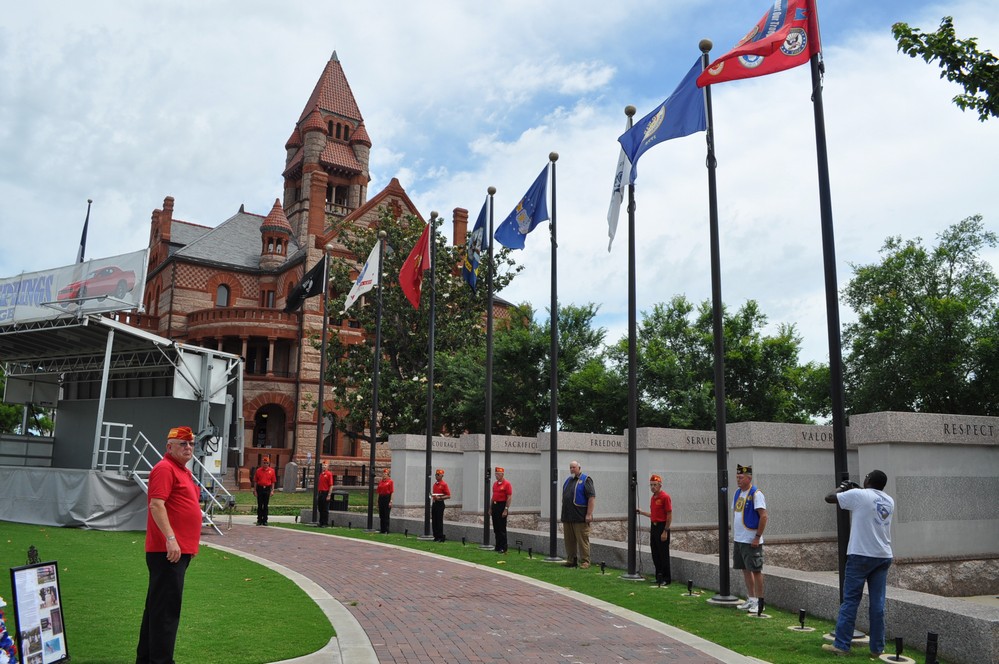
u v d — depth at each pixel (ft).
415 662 23.63
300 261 177.37
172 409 92.73
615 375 104.94
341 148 231.50
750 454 54.60
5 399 101.45
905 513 42.57
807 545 55.06
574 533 47.01
